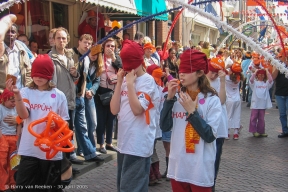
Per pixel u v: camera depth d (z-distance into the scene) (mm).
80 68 5863
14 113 4809
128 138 3779
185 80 3445
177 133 3494
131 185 3760
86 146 6129
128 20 10883
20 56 5172
